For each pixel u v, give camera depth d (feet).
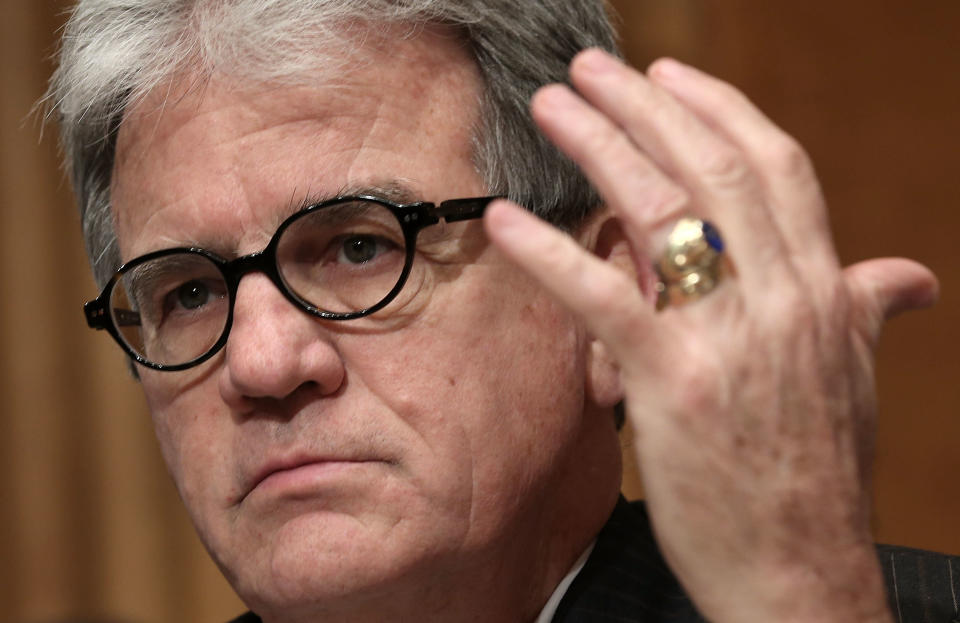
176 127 7.68
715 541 5.78
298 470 7.32
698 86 6.06
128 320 8.20
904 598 8.68
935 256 18.80
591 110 5.69
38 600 19.36
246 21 7.44
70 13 8.89
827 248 5.87
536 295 7.75
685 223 5.59
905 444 18.83
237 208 7.42
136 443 19.75
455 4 7.72
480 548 7.50
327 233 7.38
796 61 19.04
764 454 5.68
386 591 7.36
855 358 5.96
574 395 7.97
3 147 19.34
